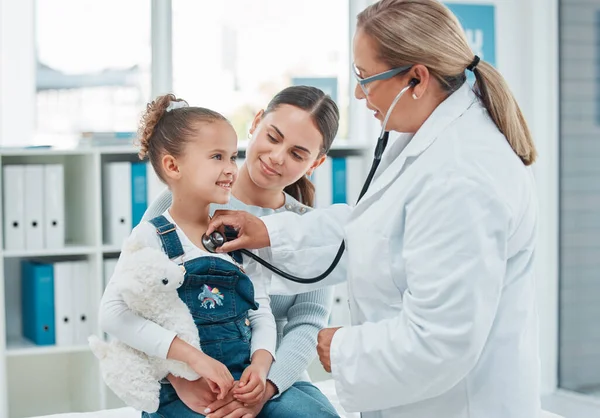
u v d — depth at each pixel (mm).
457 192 1344
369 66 1456
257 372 1531
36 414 3475
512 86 3910
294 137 1725
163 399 1541
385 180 1489
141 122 1656
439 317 1317
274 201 1853
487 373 1422
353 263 1495
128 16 3555
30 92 3471
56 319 3230
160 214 1725
